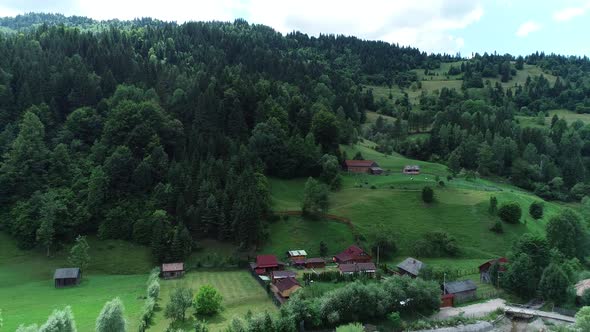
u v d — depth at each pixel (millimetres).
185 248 123938
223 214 132625
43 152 144250
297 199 160125
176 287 105625
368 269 115312
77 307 89938
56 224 127438
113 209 134000
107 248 126938
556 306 96062
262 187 146125
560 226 125625
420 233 139750
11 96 165500
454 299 99625
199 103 177625
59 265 120125
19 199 135250
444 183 175750
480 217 148125
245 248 130125
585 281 102062
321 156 179875
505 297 103812
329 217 145750
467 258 130875
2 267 116312
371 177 184000
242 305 94188
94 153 150375
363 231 139375
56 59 199000
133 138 153500
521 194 180125
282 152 173625
